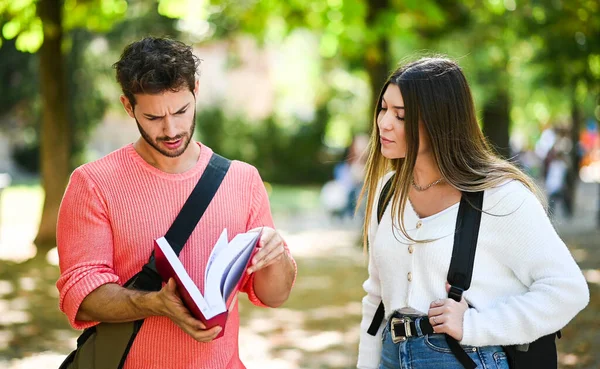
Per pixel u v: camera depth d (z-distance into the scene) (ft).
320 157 122.01
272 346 26.00
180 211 9.64
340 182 73.51
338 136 124.67
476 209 9.87
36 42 42.83
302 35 102.58
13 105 94.84
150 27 74.33
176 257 8.61
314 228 67.92
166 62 8.94
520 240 9.67
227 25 62.34
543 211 9.82
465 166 10.02
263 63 120.98
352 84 111.34
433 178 10.32
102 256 9.40
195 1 45.65
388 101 10.23
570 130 89.56
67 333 27.09
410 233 10.23
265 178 121.39
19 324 28.32
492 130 62.18
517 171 10.10
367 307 11.46
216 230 9.73
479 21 55.11
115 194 9.57
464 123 10.13
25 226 61.77
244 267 9.05
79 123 88.89
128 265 9.55
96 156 108.06
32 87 90.68
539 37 50.42
